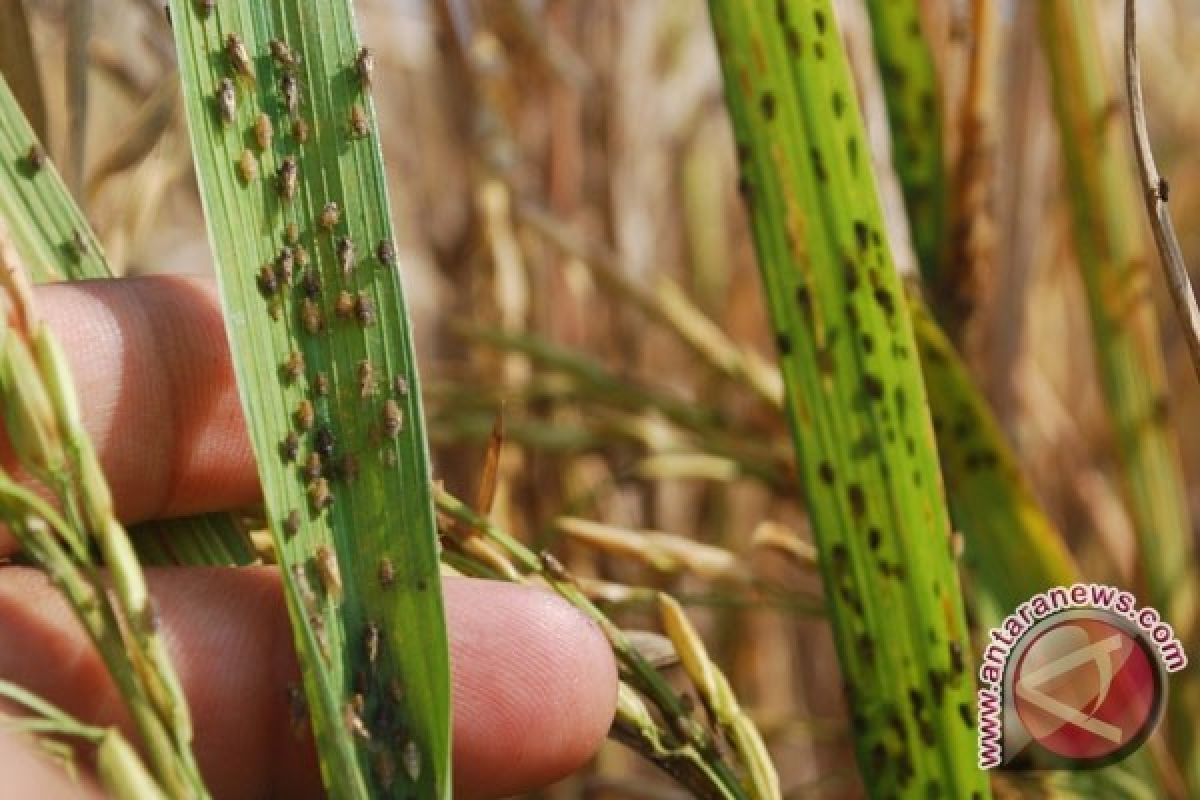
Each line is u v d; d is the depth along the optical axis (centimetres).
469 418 31
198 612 24
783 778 35
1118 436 27
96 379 24
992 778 26
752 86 23
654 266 40
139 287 25
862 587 24
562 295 37
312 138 22
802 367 24
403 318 22
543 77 37
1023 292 29
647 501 36
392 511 22
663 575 34
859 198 23
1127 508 27
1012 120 29
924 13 29
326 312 22
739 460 30
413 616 22
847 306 23
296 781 25
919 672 24
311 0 22
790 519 37
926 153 28
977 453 26
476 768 24
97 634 20
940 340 26
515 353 35
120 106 36
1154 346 27
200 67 22
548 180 37
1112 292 27
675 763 24
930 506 24
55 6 29
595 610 24
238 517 25
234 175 22
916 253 28
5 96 24
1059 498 33
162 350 24
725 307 41
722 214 42
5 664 23
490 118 35
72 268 25
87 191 28
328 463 22
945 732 24
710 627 36
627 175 37
